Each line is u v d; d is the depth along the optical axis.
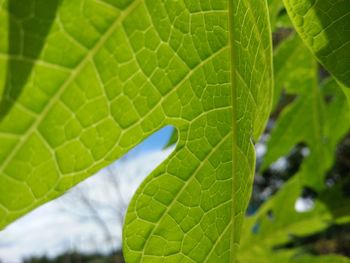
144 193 0.20
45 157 0.15
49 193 0.15
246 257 0.63
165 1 0.18
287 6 0.23
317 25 0.23
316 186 0.58
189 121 0.20
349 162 1.76
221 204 0.22
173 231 0.21
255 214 0.64
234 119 0.21
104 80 0.16
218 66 0.20
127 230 0.20
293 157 2.20
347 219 0.57
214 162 0.21
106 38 0.16
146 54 0.17
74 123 0.16
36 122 0.15
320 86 0.54
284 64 0.51
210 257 0.22
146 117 0.18
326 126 0.56
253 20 0.21
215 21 0.20
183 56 0.19
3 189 0.15
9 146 0.15
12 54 0.14
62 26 0.15
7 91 0.14
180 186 0.21
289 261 0.61
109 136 0.17
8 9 0.14
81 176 0.16
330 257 0.55
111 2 0.16
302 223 0.61
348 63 0.23
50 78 0.15
